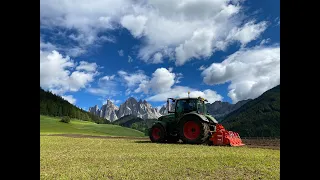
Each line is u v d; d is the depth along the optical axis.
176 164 7.58
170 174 6.28
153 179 5.82
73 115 144.62
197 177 6.03
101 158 9.03
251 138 28.06
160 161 8.19
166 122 16.80
